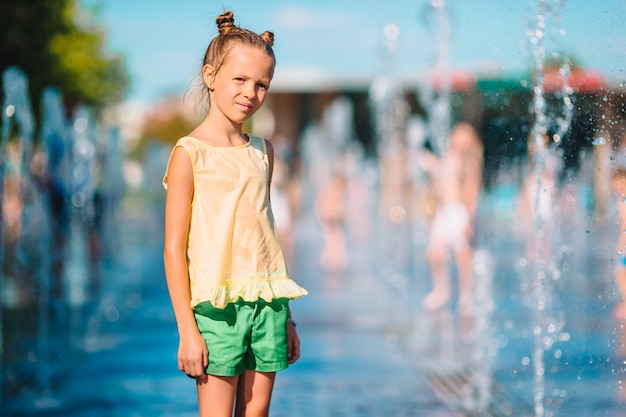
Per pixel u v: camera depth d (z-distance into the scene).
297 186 20.12
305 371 8.22
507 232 18.86
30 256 14.43
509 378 7.71
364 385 7.63
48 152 12.87
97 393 7.39
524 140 7.47
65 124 13.95
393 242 21.41
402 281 16.08
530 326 10.37
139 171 45.56
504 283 14.49
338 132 34.59
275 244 4.02
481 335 10.00
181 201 3.90
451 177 12.22
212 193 3.92
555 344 8.39
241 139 4.07
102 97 33.12
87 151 15.88
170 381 7.84
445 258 12.45
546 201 7.15
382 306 12.71
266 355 3.94
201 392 3.89
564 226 9.09
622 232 6.43
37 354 9.11
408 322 11.17
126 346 9.61
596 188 6.61
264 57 3.96
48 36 16.67
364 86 36.69
